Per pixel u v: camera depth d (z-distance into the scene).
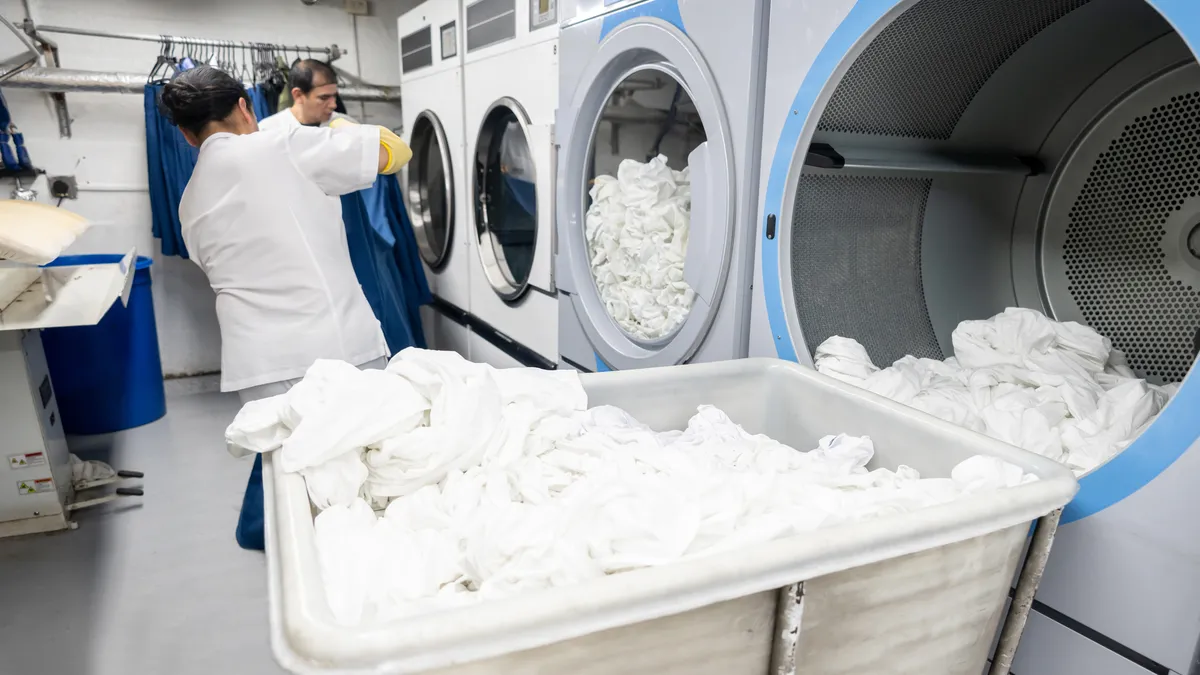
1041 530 0.79
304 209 1.81
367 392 0.83
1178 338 1.18
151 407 3.23
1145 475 0.77
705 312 1.42
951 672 0.82
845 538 0.61
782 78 1.19
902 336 1.44
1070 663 0.87
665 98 1.90
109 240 3.55
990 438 0.88
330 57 3.73
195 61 3.28
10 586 1.97
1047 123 1.38
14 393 2.09
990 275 1.52
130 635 1.76
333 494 0.77
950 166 1.32
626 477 0.81
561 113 1.91
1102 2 1.10
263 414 0.84
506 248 2.73
